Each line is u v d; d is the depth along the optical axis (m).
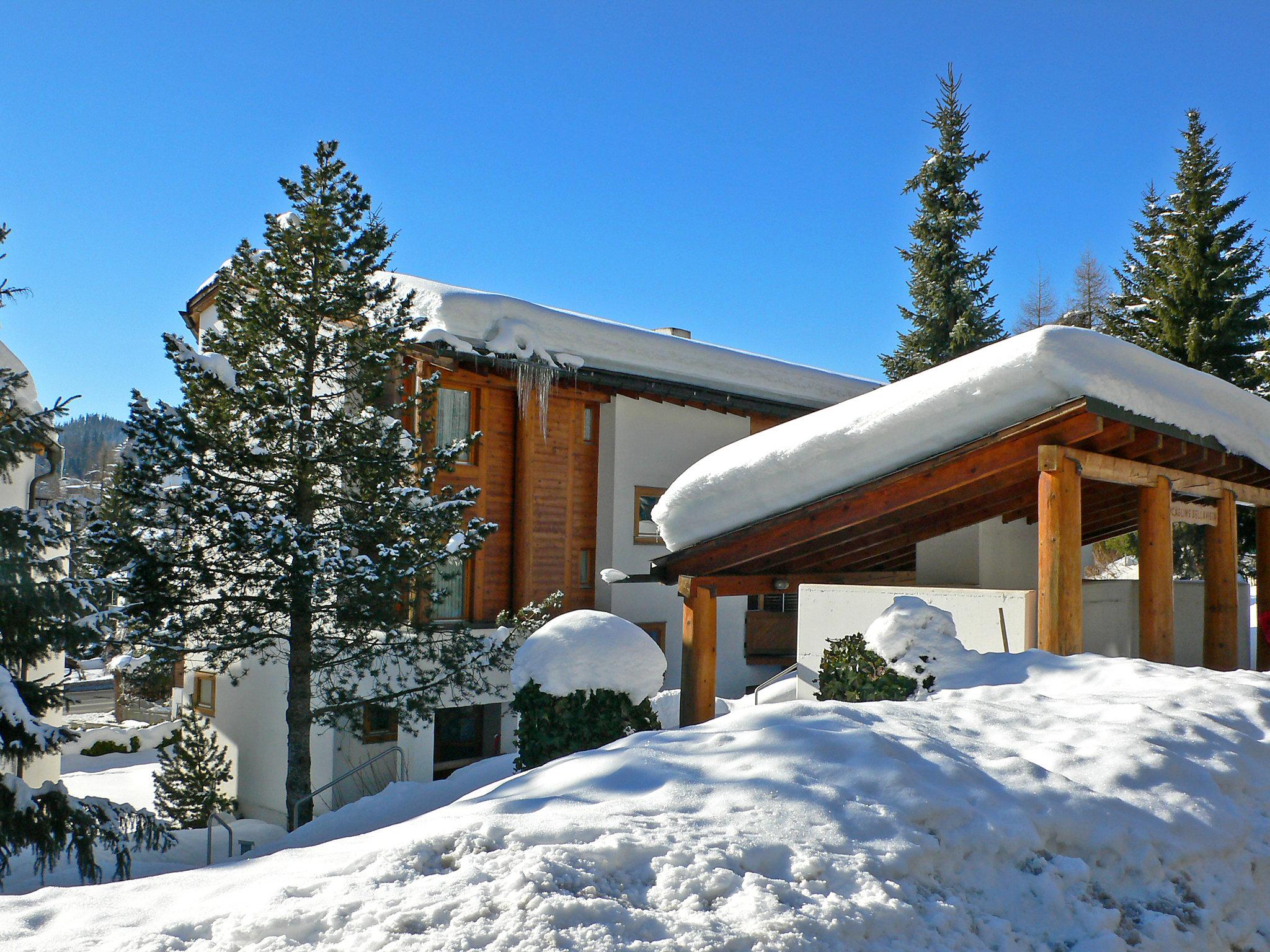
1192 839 4.68
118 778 21.67
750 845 3.76
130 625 12.60
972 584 13.77
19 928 3.20
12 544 10.48
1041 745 5.55
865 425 9.73
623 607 19.73
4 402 11.11
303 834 9.55
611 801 4.32
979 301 34.44
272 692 17.67
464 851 3.65
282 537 12.45
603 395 19.75
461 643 14.60
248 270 13.87
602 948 2.97
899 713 6.05
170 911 3.36
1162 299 26.92
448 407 17.34
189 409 13.46
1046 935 3.79
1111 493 13.37
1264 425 10.88
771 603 22.77
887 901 3.52
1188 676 7.45
